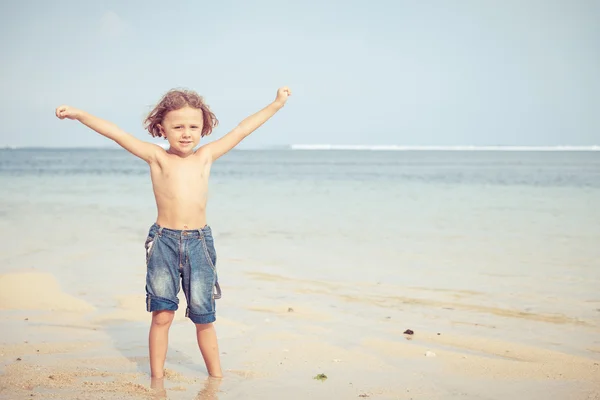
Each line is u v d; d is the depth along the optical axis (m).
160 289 3.62
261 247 8.66
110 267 7.14
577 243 9.08
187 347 4.32
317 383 3.55
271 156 107.00
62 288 6.02
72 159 70.25
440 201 15.88
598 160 72.19
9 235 9.54
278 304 5.55
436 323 4.97
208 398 3.28
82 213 12.55
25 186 21.20
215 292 3.77
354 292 6.04
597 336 4.62
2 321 4.85
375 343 4.40
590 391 3.47
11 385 3.39
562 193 18.73
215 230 10.32
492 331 4.74
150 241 3.67
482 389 3.49
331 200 16.06
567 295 5.96
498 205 14.73
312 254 8.13
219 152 3.95
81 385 3.42
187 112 3.75
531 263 7.54
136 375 3.65
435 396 3.36
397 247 8.68
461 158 89.00
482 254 8.16
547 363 3.98
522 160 73.88
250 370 3.79
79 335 4.51
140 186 21.23
